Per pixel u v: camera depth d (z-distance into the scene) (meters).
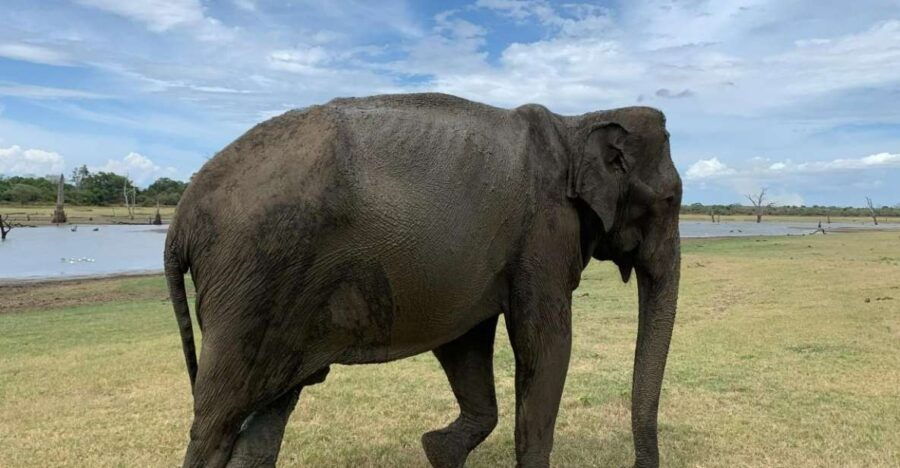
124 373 6.88
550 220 3.40
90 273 21.39
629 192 3.69
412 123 3.13
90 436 4.89
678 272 3.88
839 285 13.23
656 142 3.70
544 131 3.51
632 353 7.89
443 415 5.44
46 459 4.43
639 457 3.86
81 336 9.34
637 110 3.69
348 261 2.95
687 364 7.07
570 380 6.51
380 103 3.20
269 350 2.92
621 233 3.76
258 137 2.98
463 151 3.16
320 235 2.87
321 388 6.23
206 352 2.88
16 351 8.21
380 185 2.94
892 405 5.50
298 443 4.79
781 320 9.66
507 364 7.18
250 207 2.82
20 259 26.80
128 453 4.57
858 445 4.61
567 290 3.49
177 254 2.98
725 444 4.66
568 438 4.87
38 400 5.89
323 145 2.90
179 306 3.05
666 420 5.19
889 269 15.60
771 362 7.11
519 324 3.37
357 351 3.20
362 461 4.48
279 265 2.83
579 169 3.50
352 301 3.03
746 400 5.71
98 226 58.41
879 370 6.66
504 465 4.44
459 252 3.12
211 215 2.87
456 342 4.07
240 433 3.06
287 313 2.91
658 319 3.87
